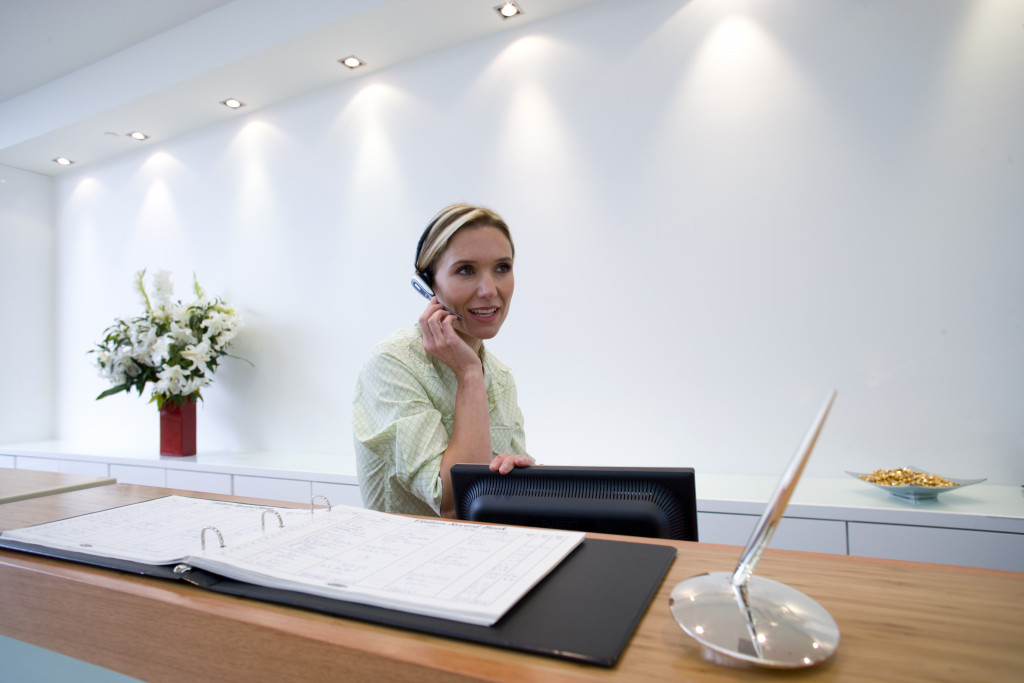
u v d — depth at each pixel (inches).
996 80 75.9
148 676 21.2
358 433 50.3
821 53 85.6
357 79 123.6
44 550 27.0
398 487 49.9
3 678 49.5
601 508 30.6
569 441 100.4
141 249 151.4
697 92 93.3
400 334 52.4
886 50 81.8
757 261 88.6
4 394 156.8
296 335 128.2
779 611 17.0
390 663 16.6
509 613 19.0
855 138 83.2
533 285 104.3
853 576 22.8
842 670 15.5
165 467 117.9
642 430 95.4
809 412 84.7
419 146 116.1
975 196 76.6
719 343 90.7
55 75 142.1
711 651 16.8
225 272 137.9
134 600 21.8
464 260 48.9
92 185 161.3
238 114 137.4
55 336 166.6
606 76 100.0
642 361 95.8
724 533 71.6
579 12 102.5
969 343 76.5
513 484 33.2
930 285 78.6
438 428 47.4
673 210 94.3
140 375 125.0
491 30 108.3
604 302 98.7
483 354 56.7
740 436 89.1
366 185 121.6
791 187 86.7
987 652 16.2
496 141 108.6
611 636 17.3
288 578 20.8
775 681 15.0
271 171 133.3
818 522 66.8
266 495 106.4
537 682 15.1
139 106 132.6
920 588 21.3
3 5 116.0
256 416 132.4
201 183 142.6
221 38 118.3
